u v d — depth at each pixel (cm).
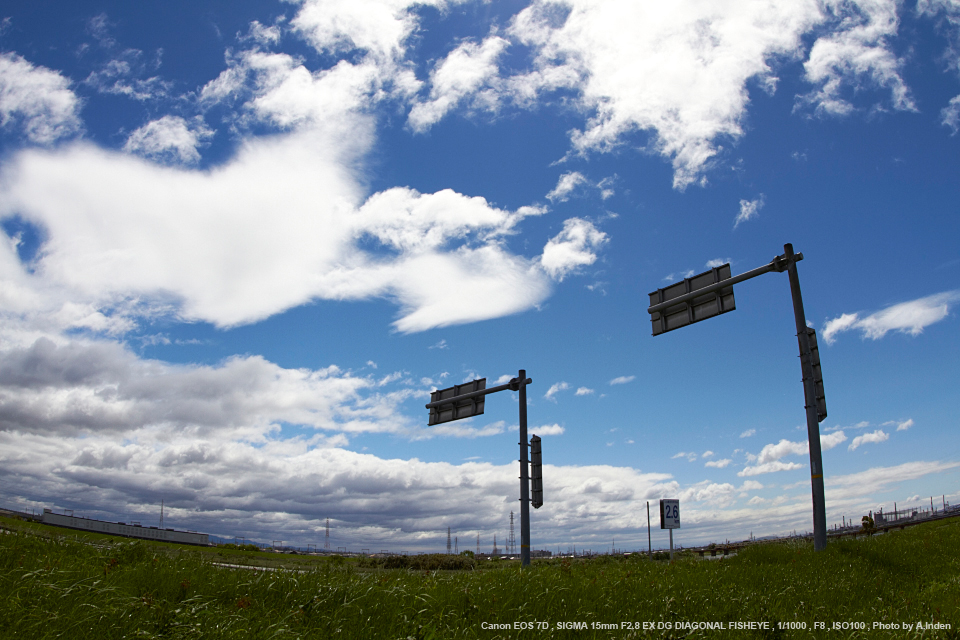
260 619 621
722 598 823
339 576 878
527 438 1959
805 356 1484
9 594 599
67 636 506
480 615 675
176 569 864
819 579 1023
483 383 2112
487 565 1798
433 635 573
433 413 2233
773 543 1725
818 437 1454
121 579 747
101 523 2544
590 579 995
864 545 1391
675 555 2425
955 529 2258
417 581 892
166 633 529
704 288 1553
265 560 1284
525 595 795
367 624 617
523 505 1892
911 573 1151
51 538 1056
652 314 1647
